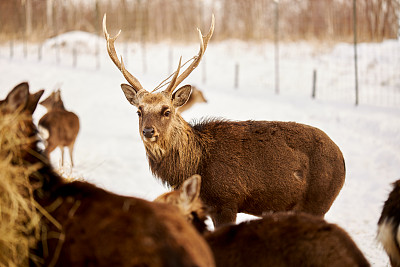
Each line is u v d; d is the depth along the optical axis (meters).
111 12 49.34
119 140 16.27
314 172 6.29
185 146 6.25
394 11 32.69
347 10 40.56
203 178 6.20
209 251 2.65
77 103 22.39
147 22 43.16
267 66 29.09
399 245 4.32
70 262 2.50
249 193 6.22
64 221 2.63
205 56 32.22
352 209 9.77
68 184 2.92
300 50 31.92
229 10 47.03
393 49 28.33
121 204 2.65
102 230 2.48
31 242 2.70
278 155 6.20
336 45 31.66
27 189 2.86
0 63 30.00
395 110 19.12
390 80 24.14
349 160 13.75
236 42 35.66
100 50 35.72
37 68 29.02
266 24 43.81
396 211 4.41
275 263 3.47
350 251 3.51
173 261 2.37
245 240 3.60
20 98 3.13
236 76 25.83
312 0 43.00
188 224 2.68
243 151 6.21
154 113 6.19
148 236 2.43
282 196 6.24
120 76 27.91
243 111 20.31
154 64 31.83
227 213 6.20
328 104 20.81
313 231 3.54
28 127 3.13
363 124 17.30
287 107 20.53
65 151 14.20
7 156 2.98
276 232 3.59
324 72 26.67
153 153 6.31
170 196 3.53
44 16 49.00
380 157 13.86
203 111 20.44
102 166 12.40
